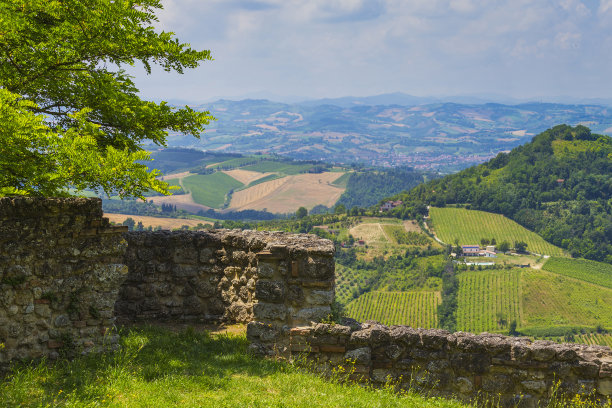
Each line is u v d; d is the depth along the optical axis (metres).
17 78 11.86
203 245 10.99
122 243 8.14
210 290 10.95
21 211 7.21
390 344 8.23
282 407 6.41
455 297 185.12
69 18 11.72
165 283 11.06
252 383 7.34
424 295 189.88
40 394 6.30
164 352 8.43
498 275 199.50
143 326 10.31
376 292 193.00
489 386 7.91
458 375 8.02
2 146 10.05
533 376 7.78
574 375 7.72
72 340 7.61
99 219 7.88
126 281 10.98
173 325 10.75
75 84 12.78
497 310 177.75
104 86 12.42
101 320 7.89
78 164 10.63
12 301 7.15
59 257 7.55
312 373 8.21
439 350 8.10
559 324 169.12
